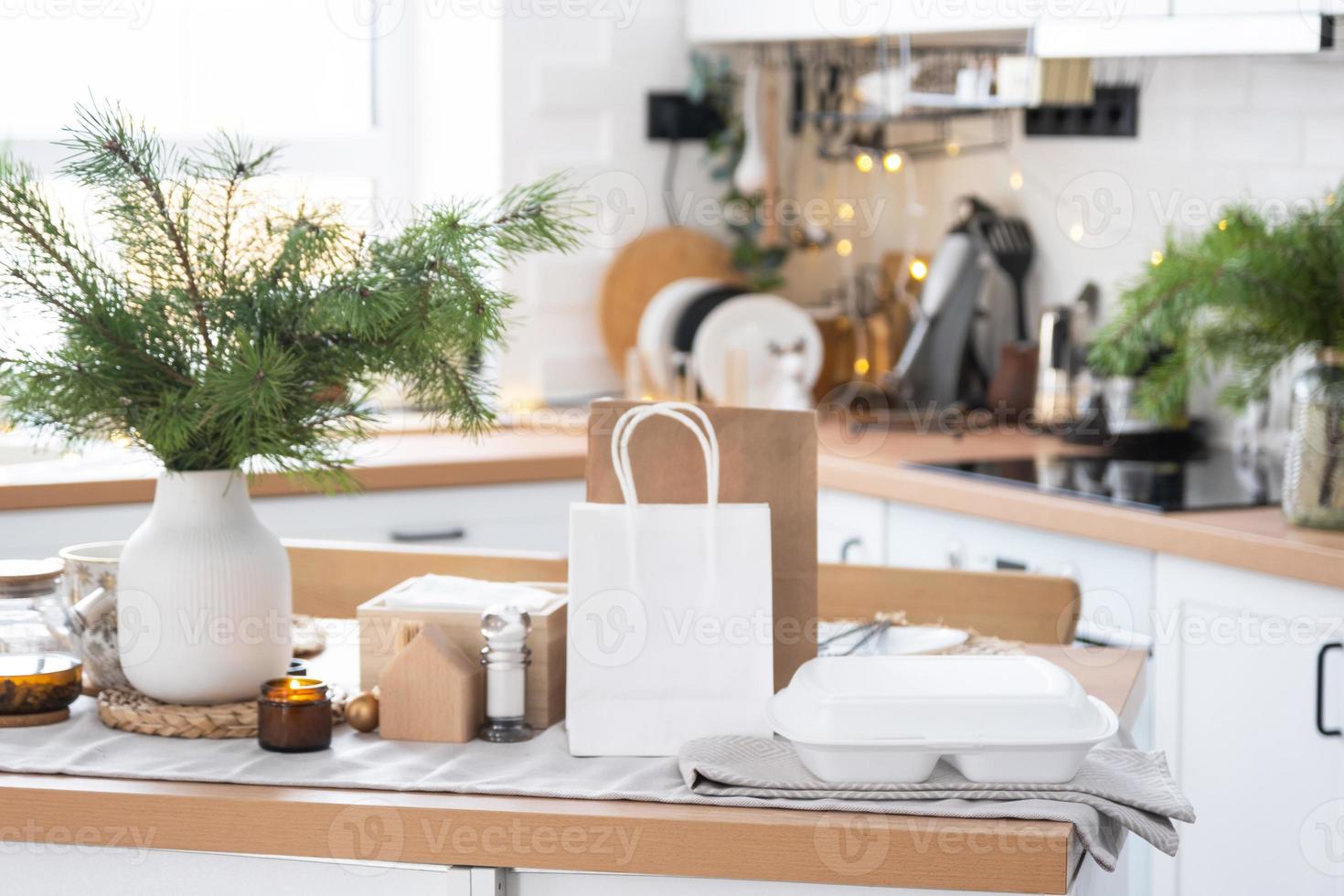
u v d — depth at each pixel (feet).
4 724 4.83
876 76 11.53
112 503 9.46
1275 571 7.55
